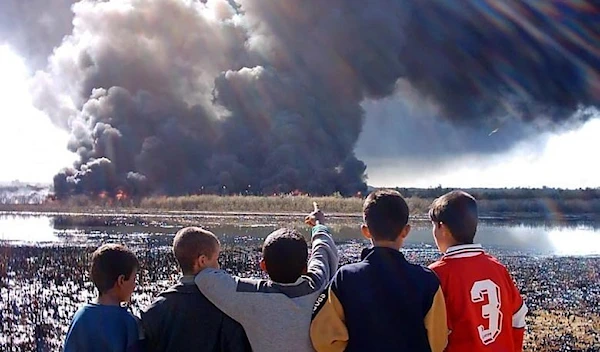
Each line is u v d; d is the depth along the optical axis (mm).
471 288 4418
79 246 21000
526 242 25047
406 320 4020
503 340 4461
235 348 4227
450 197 4680
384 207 4250
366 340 3994
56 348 9594
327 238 5160
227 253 19141
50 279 15258
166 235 24953
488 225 32688
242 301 4180
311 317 4211
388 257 4188
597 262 19562
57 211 37250
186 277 4434
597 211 42344
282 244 4324
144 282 14492
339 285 4129
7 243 21469
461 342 4383
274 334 4129
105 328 4285
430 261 18109
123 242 22500
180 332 4246
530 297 13891
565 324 11430
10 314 11742
